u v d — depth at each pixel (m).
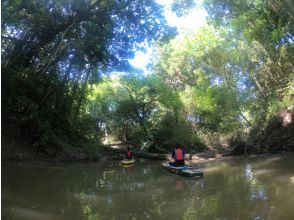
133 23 22.03
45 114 20.67
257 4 19.64
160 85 32.41
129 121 34.72
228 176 14.98
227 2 20.83
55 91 21.81
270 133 24.73
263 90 28.73
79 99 26.42
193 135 31.91
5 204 9.62
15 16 17.45
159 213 9.34
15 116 18.92
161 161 23.64
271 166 17.11
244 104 29.91
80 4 19.38
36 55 20.98
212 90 30.92
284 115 24.06
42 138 19.22
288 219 8.25
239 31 23.53
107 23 21.44
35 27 19.31
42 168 16.19
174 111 32.94
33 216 8.72
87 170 17.22
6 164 16.19
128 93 34.34
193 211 9.41
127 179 15.01
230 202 10.13
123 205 10.14
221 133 33.59
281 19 18.38
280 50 22.52
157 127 32.75
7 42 19.52
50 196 10.84
